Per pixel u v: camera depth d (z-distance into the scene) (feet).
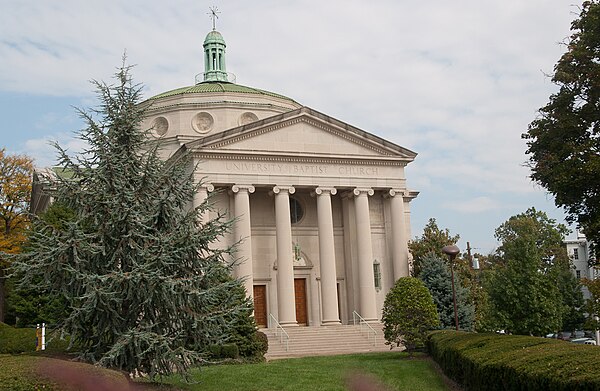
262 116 187.83
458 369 74.49
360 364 100.78
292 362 106.22
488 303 158.30
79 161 73.82
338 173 161.99
